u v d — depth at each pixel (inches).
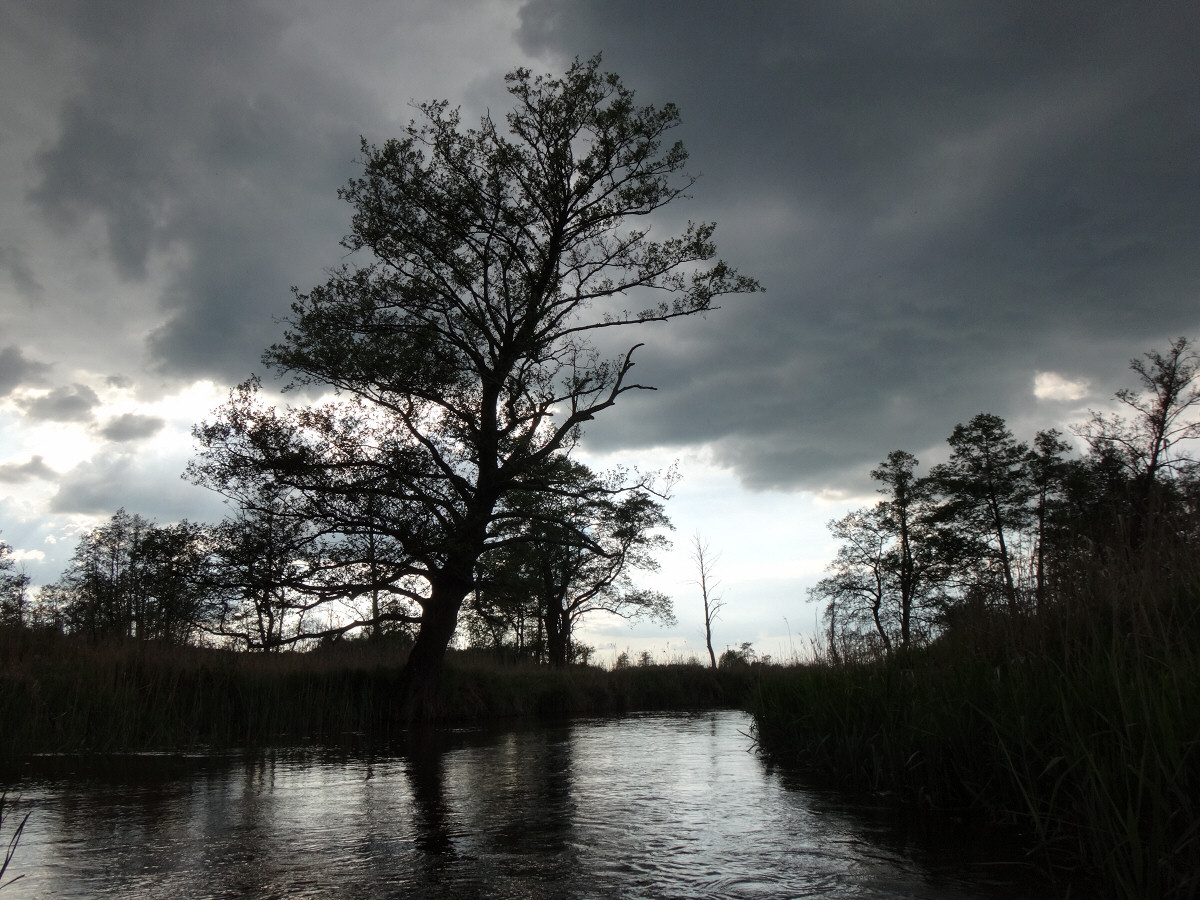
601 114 814.5
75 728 495.8
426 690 805.2
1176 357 1138.7
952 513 1571.1
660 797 315.6
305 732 678.5
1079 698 209.0
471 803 305.1
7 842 237.8
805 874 193.2
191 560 706.2
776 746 462.6
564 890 182.5
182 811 290.4
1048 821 205.9
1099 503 291.4
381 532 742.5
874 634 418.6
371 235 805.2
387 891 182.9
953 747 261.0
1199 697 176.7
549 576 1489.9
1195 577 236.2
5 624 585.6
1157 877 154.3
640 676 1284.4
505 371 813.2
